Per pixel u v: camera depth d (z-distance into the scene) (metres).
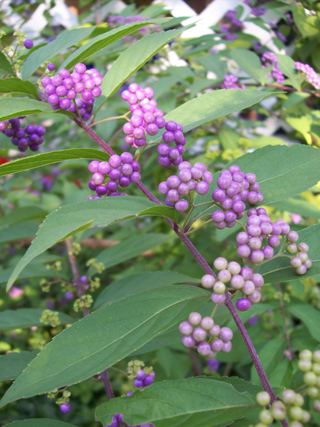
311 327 0.37
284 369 0.33
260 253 0.19
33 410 0.63
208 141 0.54
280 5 0.51
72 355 0.16
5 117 0.21
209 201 0.21
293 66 0.45
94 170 0.21
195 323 0.17
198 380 0.17
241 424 0.28
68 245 0.42
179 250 0.57
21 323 0.31
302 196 0.45
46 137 0.78
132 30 0.24
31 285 0.75
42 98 0.25
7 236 0.41
